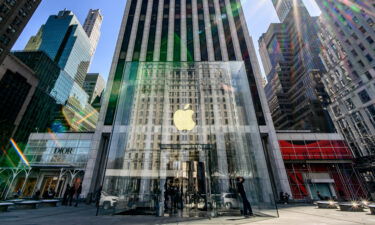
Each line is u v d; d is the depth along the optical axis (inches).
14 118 2049.7
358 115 1573.6
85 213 331.0
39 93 2642.7
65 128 3105.3
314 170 1040.2
